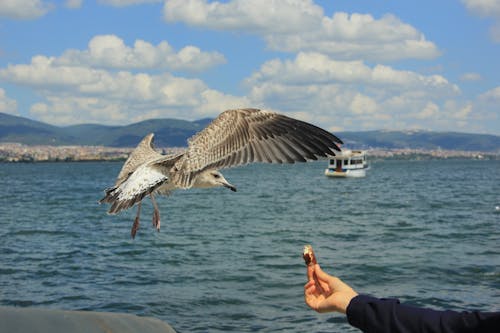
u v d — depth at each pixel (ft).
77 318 9.59
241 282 51.16
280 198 168.45
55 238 81.00
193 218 111.45
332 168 304.30
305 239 79.41
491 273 52.54
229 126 9.87
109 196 12.65
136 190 12.17
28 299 45.70
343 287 7.41
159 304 43.93
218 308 42.88
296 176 367.66
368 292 47.03
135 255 65.87
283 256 64.69
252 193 193.47
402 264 57.77
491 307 41.57
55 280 52.31
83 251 68.85
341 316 40.16
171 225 98.48
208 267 58.29
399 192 189.16
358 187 222.69
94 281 52.13
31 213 120.78
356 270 55.42
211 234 85.35
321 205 140.46
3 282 51.47
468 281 49.75
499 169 496.23
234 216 114.83
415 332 6.53
